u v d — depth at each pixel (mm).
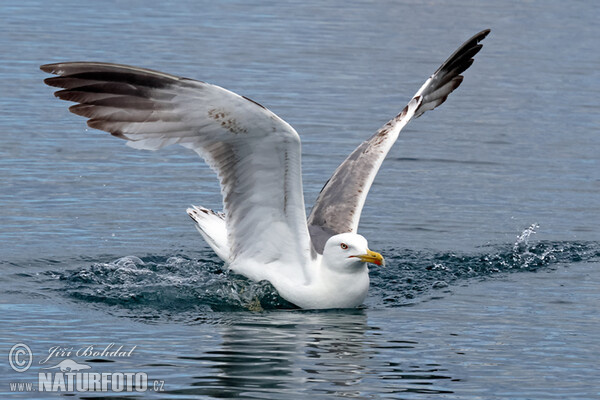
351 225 13867
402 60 29688
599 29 36031
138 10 35906
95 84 11172
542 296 13633
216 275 14164
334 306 12992
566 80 28375
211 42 30844
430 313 12844
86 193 17750
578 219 17406
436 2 40875
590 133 23203
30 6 35500
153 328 11922
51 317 12164
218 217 14086
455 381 10359
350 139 21625
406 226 16875
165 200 17703
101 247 15141
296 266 13164
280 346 11344
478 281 14391
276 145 11969
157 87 11344
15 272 13836
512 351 11344
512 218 17391
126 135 11469
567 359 11117
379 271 14727
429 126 23734
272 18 35844
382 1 40844
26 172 18703
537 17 38000
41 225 15914
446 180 19594
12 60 27000
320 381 10234
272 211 12898
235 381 10164
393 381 10297
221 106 11453
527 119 24328
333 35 33188
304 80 26672
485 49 32094
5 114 22562
